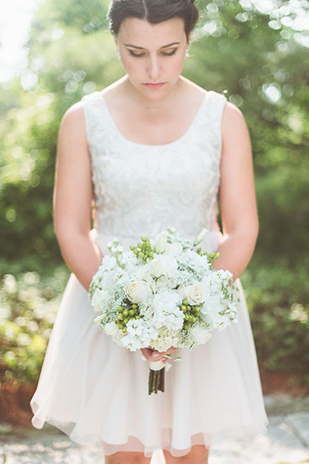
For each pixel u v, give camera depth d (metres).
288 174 5.41
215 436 1.99
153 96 1.86
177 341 1.69
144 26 1.72
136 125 1.97
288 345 3.79
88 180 2.02
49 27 6.24
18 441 3.04
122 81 2.04
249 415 1.96
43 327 3.82
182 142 1.96
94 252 1.97
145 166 1.94
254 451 2.93
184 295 1.69
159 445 1.93
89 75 5.91
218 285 1.70
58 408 1.96
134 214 1.97
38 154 6.27
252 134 5.80
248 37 5.30
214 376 1.94
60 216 1.99
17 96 7.31
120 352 1.91
